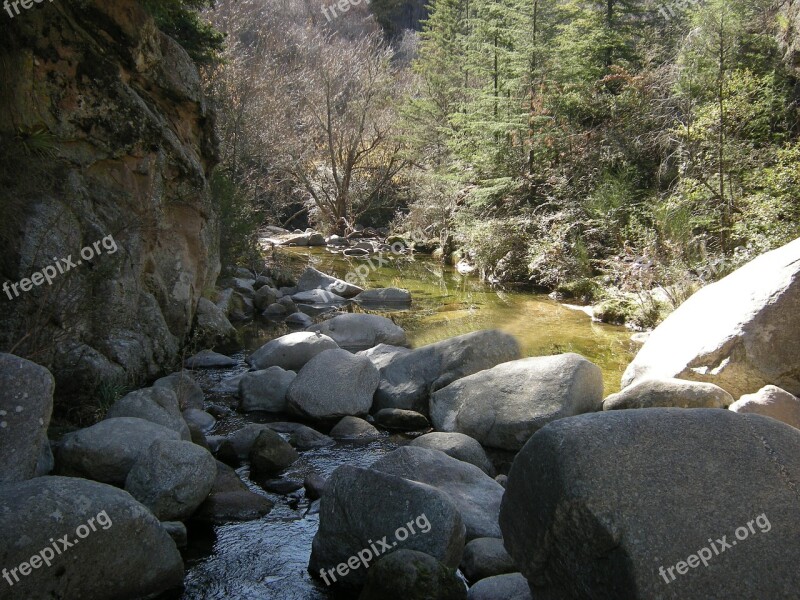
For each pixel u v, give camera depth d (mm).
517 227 14562
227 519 4633
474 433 6133
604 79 14633
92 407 6062
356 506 3998
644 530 2693
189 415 6355
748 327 6332
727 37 12375
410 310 11844
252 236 14367
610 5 16062
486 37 17984
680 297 9867
